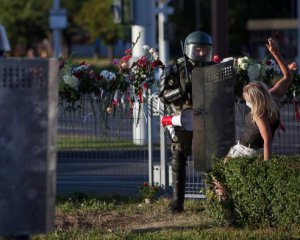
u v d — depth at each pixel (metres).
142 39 37.97
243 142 19.97
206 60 20.97
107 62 137.38
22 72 12.87
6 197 12.93
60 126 25.27
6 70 12.80
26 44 138.50
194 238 18.41
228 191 19.31
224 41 72.81
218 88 20.28
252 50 120.31
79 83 23.98
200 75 20.19
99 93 24.08
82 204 23.20
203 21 148.50
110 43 132.12
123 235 19.06
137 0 36.91
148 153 25.06
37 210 13.10
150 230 20.06
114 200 23.66
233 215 19.38
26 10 132.88
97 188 25.67
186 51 21.03
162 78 21.20
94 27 130.00
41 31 137.25
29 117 12.94
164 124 21.30
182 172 21.69
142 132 26.66
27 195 13.02
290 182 18.31
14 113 12.87
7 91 12.83
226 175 19.23
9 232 13.00
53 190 13.25
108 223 21.17
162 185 24.31
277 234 18.14
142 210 22.58
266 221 18.86
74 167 25.69
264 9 147.00
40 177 13.06
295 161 18.70
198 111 20.22
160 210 22.31
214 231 19.08
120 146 25.72
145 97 23.78
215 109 20.30
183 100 21.17
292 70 22.53
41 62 12.94
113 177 25.78
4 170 12.88
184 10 146.75
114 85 23.83
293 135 25.17
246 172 18.86
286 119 30.17
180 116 20.45
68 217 21.80
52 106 13.09
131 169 25.83
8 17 133.38
